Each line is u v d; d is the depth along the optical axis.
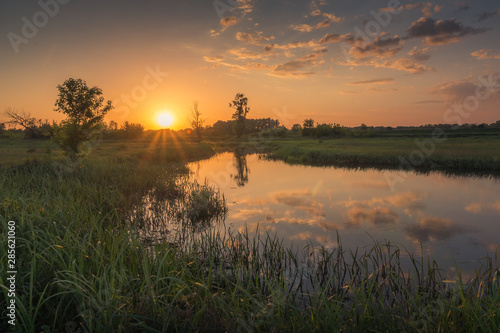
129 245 5.22
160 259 4.67
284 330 3.38
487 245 7.73
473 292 4.21
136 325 3.20
